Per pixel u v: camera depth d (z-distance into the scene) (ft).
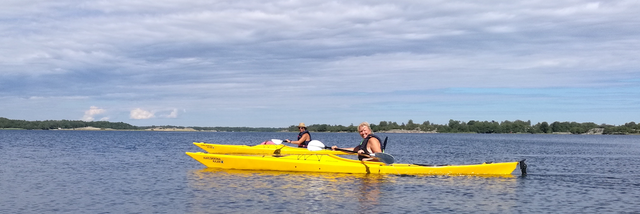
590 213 31.94
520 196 37.83
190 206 32.14
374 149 49.06
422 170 49.55
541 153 114.32
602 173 57.52
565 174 54.95
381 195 37.19
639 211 32.71
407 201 34.91
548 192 40.06
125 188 39.68
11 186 40.93
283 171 51.08
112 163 63.36
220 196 35.91
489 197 37.11
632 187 44.09
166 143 148.25
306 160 51.78
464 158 91.61
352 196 36.55
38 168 56.49
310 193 37.58
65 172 51.85
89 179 45.52
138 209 31.19
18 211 30.53
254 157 52.37
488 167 50.42
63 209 31.17
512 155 103.60
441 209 32.32
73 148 106.42
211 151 85.87
